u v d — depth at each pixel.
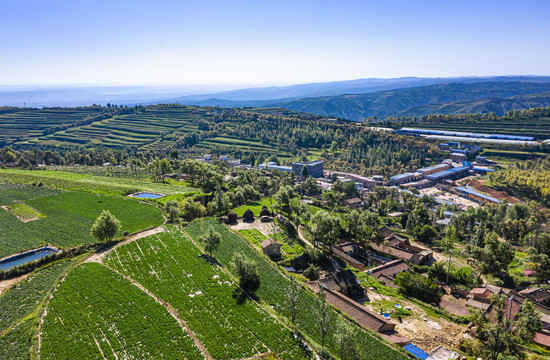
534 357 62.91
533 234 141.12
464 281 100.00
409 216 155.62
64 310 70.19
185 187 182.12
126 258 93.88
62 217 126.94
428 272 104.56
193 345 61.72
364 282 95.62
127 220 126.94
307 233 130.75
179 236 109.69
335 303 79.56
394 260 115.06
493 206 198.62
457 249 130.12
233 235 116.31
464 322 75.94
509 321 64.75
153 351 59.91
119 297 74.69
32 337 62.28
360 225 125.81
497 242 113.19
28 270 89.06
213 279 84.50
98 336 63.19
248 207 152.88
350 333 57.62
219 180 185.50
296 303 77.06
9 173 190.50
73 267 88.56
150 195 164.62
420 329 72.88
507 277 101.94
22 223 119.88
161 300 74.88
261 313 72.12
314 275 95.12
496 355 62.53
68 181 176.75
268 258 101.75
